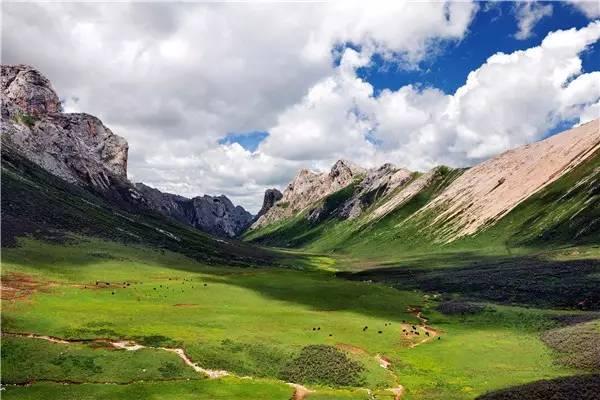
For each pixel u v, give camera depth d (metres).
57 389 58.28
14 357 63.78
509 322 97.69
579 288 119.56
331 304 117.94
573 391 52.03
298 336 81.50
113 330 77.31
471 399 58.75
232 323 87.94
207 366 68.25
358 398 60.53
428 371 70.81
